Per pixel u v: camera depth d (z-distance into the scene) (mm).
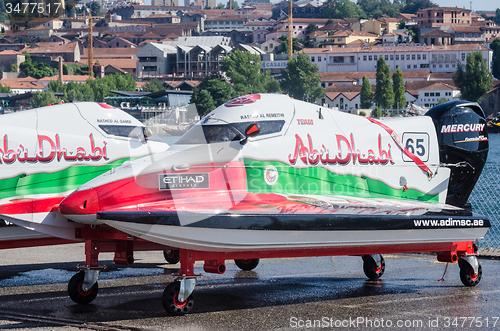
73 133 32719
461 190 32500
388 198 30047
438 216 29016
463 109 32438
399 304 25828
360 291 28469
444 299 26641
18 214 27641
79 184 32625
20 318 23688
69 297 27703
